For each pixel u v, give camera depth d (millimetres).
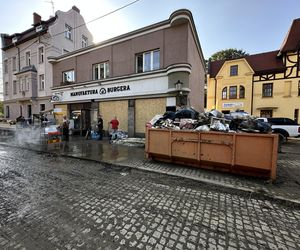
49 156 8492
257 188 4523
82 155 8258
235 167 5344
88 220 3207
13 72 25750
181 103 10633
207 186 4809
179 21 10438
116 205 3754
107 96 13625
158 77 11320
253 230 2963
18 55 24594
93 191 4469
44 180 5258
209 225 3082
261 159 4922
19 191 4465
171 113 8211
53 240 2689
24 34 24547
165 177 5508
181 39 10648
